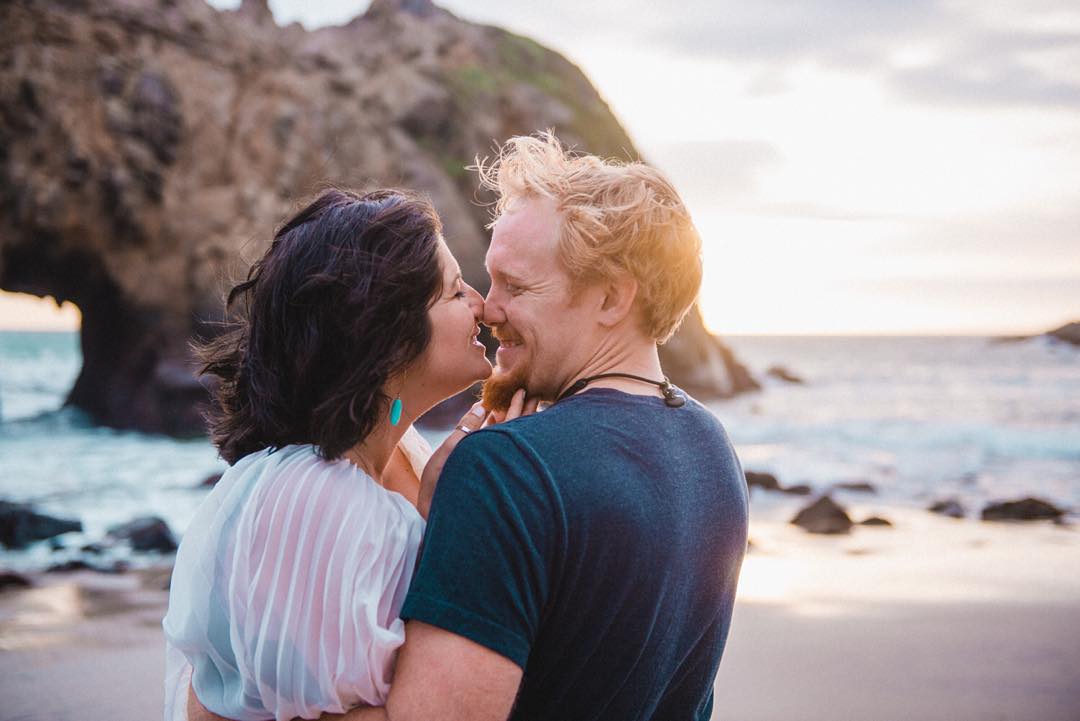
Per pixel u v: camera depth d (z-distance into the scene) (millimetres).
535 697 1466
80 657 5285
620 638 1464
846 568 7734
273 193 20578
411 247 1558
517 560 1373
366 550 1464
